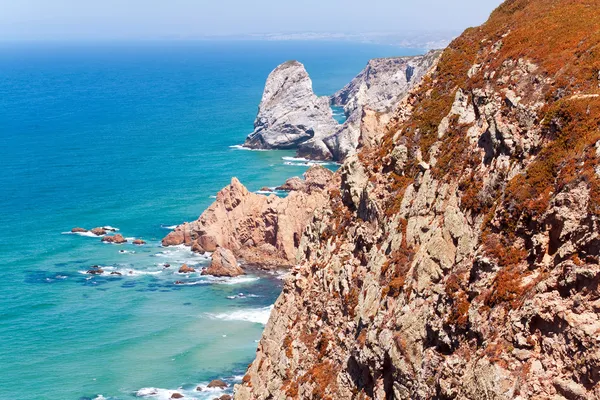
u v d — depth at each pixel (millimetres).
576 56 38219
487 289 31391
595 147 29750
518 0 55938
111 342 95375
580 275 26312
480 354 29141
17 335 97562
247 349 93375
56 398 82000
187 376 86562
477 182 37469
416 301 36688
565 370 26078
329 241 54906
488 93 42219
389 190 49406
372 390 39719
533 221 31016
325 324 49562
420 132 50312
